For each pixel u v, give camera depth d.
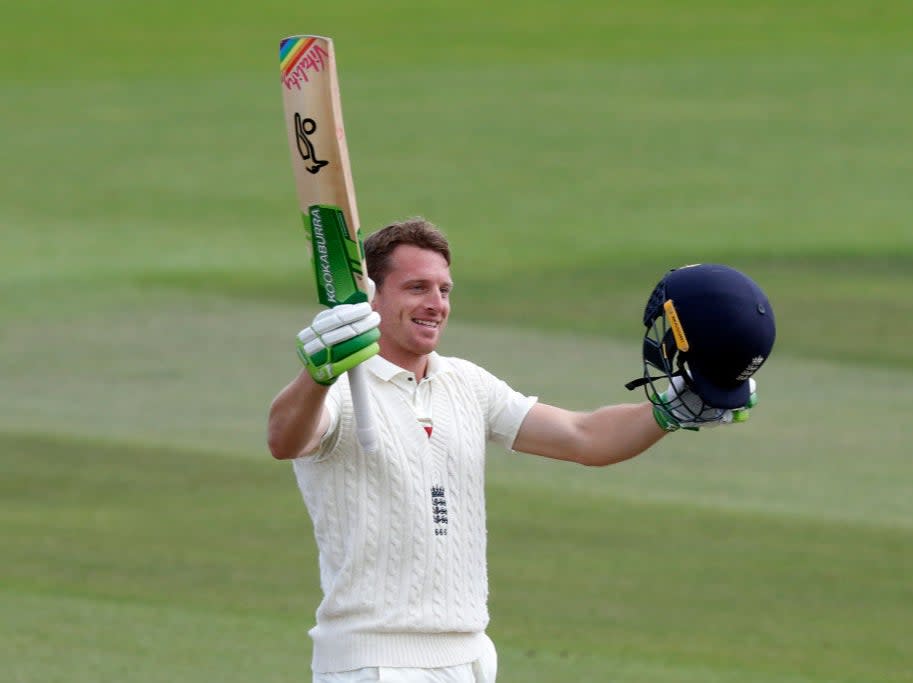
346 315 15.34
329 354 15.30
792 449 44.97
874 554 35.00
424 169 100.69
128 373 54.91
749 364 16.80
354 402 16.08
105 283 72.12
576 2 152.75
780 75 127.44
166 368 55.69
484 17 148.62
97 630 28.83
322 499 16.67
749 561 34.38
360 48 138.25
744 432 47.06
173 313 65.62
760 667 27.42
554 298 68.50
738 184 96.00
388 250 16.95
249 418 48.47
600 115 115.75
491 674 17.22
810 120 113.38
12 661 26.83
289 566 33.72
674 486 41.00
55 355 57.78
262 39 141.88
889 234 82.56
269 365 56.16
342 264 16.17
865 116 114.31
